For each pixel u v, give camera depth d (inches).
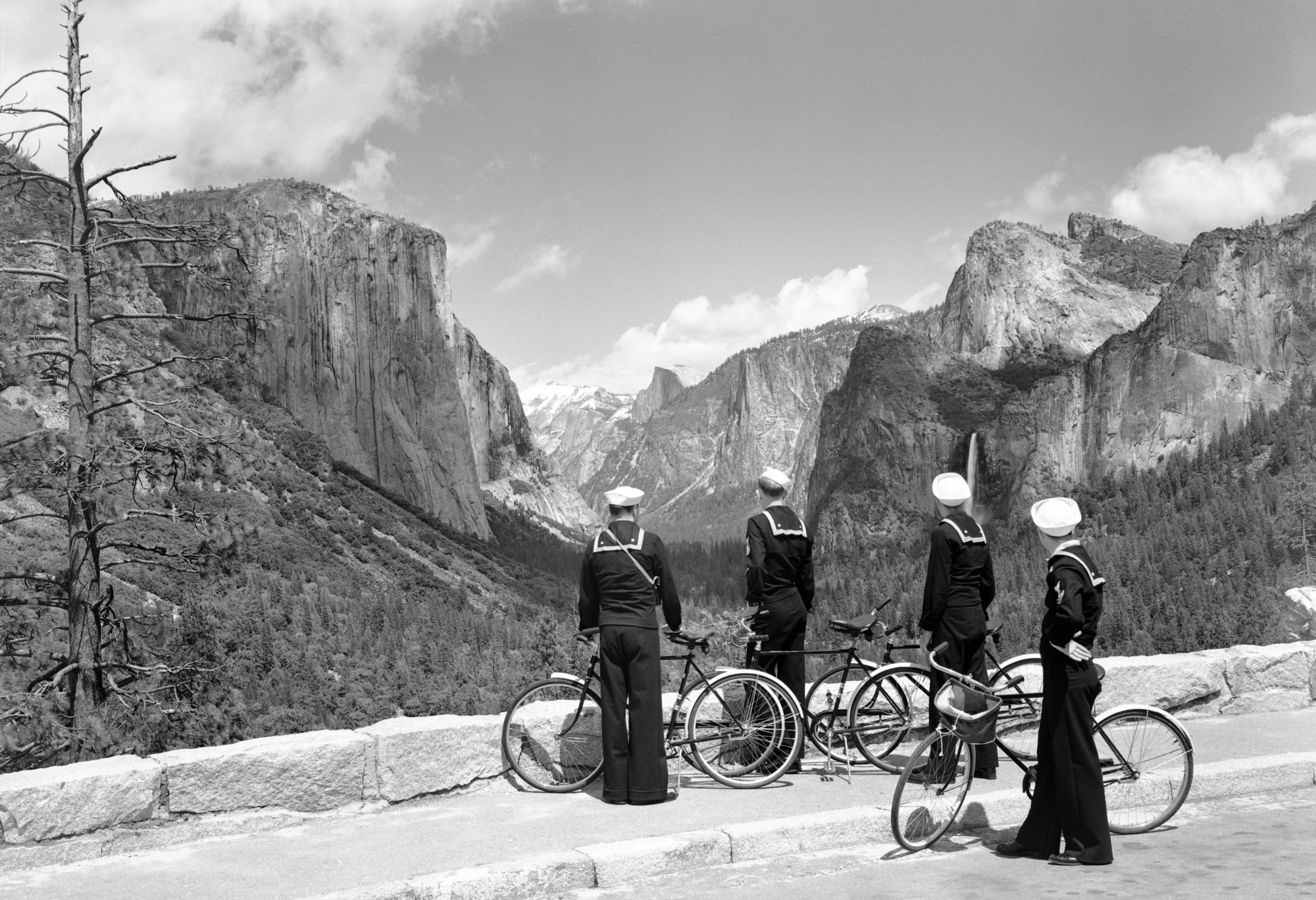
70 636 788.6
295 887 296.7
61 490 801.6
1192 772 353.1
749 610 438.6
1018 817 362.3
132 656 815.1
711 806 368.2
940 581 390.0
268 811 354.0
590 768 402.0
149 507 845.8
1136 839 340.2
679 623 386.3
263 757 354.9
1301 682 535.5
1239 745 446.3
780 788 390.9
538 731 397.4
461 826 351.9
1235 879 294.8
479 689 2207.2
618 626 375.9
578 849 315.6
